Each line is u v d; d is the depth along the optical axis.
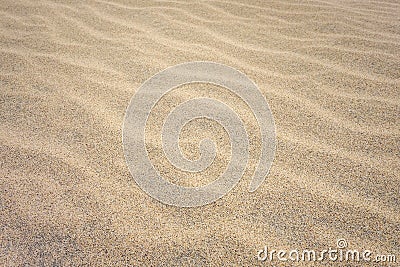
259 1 2.96
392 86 1.94
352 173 1.45
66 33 2.46
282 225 1.27
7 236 1.23
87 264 1.15
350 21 2.64
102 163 1.50
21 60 2.15
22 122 1.70
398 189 1.39
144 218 1.29
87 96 1.87
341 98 1.86
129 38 2.41
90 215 1.30
